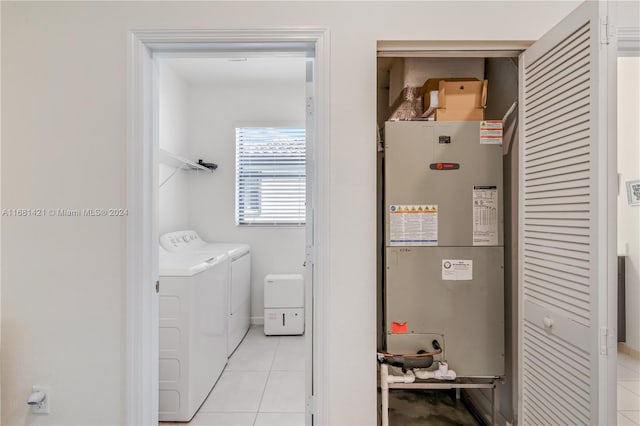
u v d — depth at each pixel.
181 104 3.09
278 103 3.31
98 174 1.32
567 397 1.09
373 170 1.31
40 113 1.31
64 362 1.32
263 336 2.99
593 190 0.97
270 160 3.35
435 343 1.43
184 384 1.76
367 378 1.31
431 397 1.83
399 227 1.44
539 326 1.24
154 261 1.39
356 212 1.31
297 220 3.34
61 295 1.32
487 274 1.44
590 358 0.99
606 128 0.95
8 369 1.32
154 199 1.39
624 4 1.05
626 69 1.01
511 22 1.30
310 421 1.39
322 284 1.30
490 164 1.44
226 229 3.31
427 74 1.69
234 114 3.31
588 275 1.00
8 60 1.31
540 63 1.24
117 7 1.30
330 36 1.30
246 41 1.31
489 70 1.75
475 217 1.44
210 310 2.05
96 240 1.32
